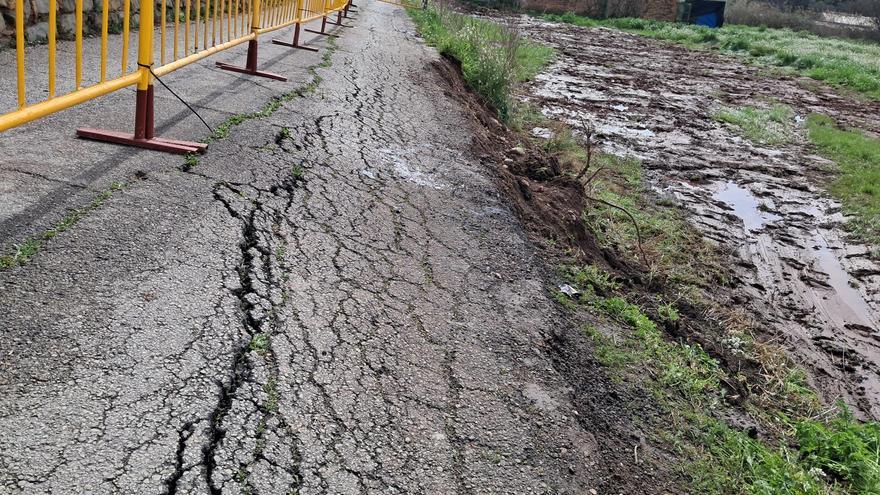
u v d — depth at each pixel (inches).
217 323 120.4
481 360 138.0
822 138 542.3
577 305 184.5
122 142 184.5
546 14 1539.1
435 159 258.7
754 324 244.4
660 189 383.9
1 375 96.9
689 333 211.8
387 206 199.5
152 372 104.7
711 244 314.7
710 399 167.3
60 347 104.7
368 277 155.5
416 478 101.7
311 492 92.7
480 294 166.4
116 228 140.3
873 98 791.1
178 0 206.4
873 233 351.6
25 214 136.8
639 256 271.4
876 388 220.7
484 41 592.1
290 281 141.6
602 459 124.3
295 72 337.1
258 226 159.3
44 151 169.2
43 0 299.7
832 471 157.6
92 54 298.8
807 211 383.2
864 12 1923.0
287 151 213.9
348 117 277.6
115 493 83.7
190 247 141.3
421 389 122.3
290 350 119.9
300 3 415.5
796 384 207.9
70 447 88.3
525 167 308.2
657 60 978.1
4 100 209.0
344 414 109.4
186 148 187.2
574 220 261.0
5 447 86.0
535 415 127.1
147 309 118.5
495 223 213.0
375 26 666.8
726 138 532.7
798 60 1015.0
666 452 136.9
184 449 92.7
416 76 408.8
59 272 121.6
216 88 269.9
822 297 282.8
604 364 159.9
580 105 586.9
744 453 144.9
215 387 105.5
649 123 551.5
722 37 1255.5
